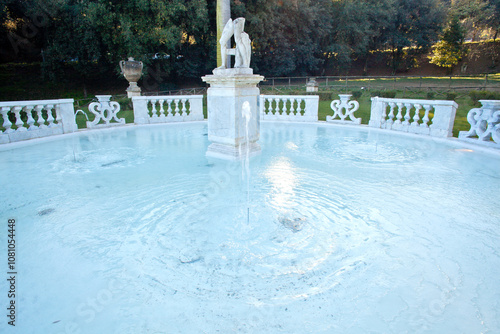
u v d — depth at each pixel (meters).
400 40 39.25
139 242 2.93
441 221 3.33
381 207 3.72
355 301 2.17
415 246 2.85
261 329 1.94
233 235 3.05
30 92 24.39
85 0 20.12
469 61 42.91
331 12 34.25
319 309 2.10
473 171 5.07
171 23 21.05
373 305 2.13
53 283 2.36
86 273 2.48
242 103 5.73
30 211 3.59
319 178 4.80
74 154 6.27
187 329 1.94
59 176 4.87
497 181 4.57
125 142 7.50
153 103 10.40
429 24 40.03
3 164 5.53
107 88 27.86
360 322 1.99
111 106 9.68
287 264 2.60
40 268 2.54
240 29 5.50
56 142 7.45
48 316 2.04
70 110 8.46
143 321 2.00
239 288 2.31
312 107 10.51
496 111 6.15
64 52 22.67
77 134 8.35
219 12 7.66
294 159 5.92
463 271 2.48
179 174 4.98
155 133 8.75
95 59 23.83
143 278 2.42
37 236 3.03
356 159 5.91
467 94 20.14
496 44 41.41
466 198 3.96
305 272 2.49
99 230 3.16
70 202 3.86
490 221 3.31
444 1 47.06
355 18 35.59
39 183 4.55
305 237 3.03
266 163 5.64
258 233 3.10
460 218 3.40
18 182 4.58
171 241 2.95
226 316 2.04
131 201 3.89
